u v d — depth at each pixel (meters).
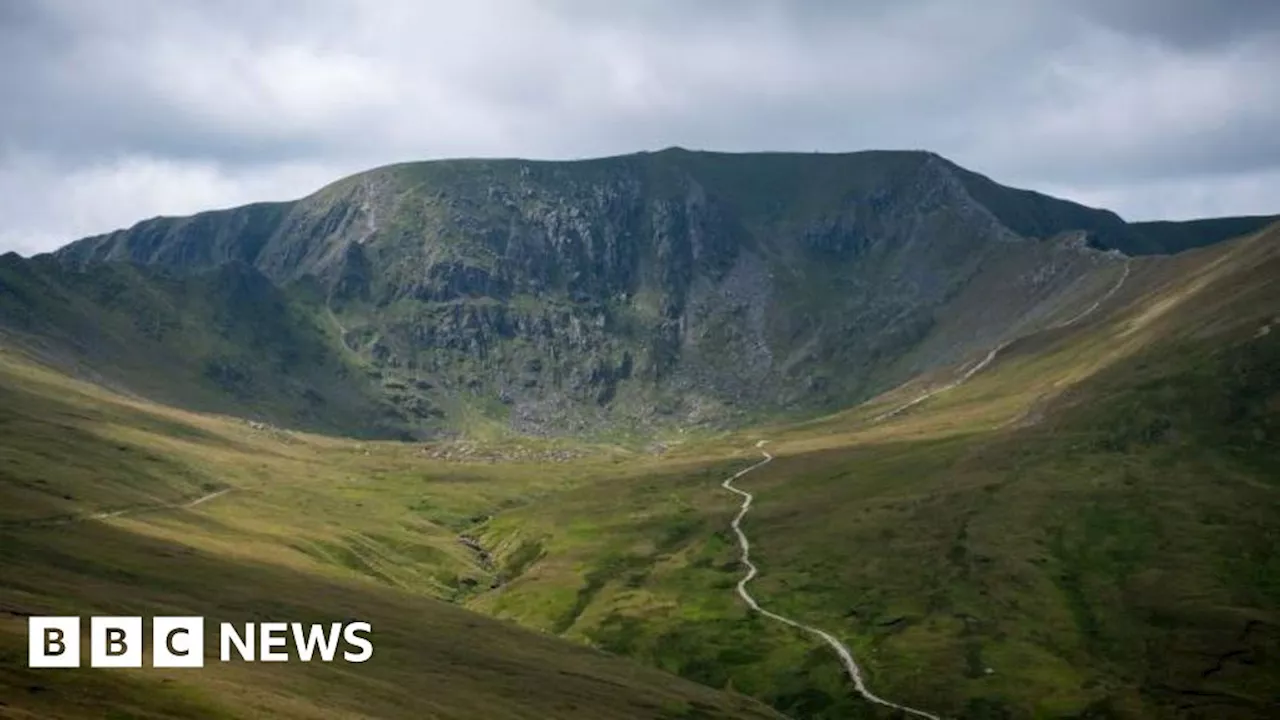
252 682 135.38
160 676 123.31
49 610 145.75
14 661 114.81
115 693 112.00
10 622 132.00
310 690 140.38
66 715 100.69
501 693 173.38
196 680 126.38
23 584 163.00
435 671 178.88
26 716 96.62
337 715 129.38
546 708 170.12
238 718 115.44
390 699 149.12
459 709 153.88
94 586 176.50
